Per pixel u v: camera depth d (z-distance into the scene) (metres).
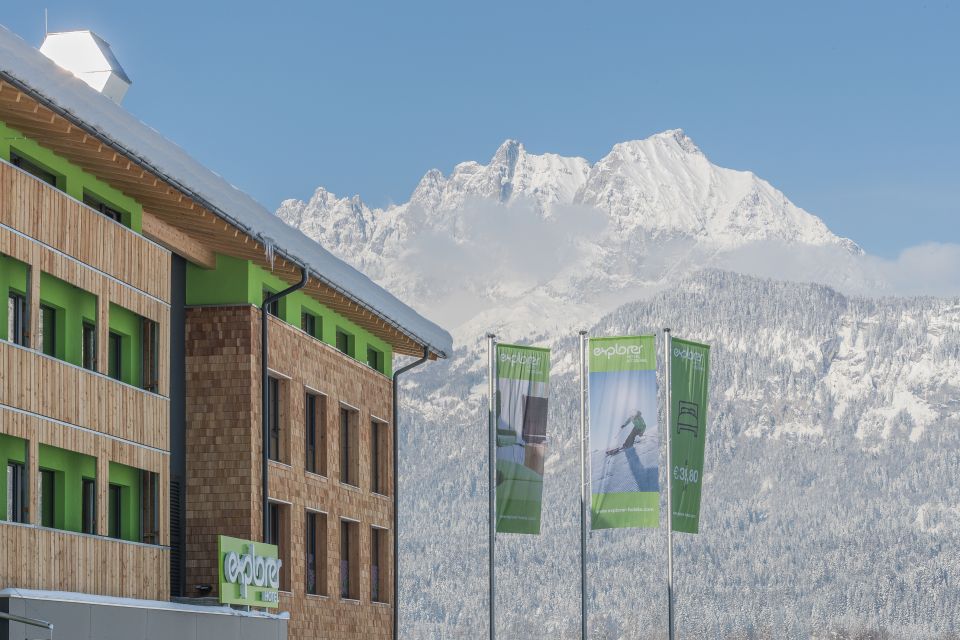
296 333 47.12
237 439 43.12
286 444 46.34
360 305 50.66
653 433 51.47
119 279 36.81
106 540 35.38
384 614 54.78
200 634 38.22
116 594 35.72
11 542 31.33
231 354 43.47
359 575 52.34
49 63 30.42
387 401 56.59
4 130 31.83
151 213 39.50
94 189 36.06
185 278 43.88
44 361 33.19
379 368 57.19
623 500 51.47
